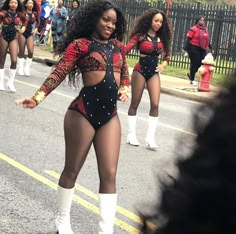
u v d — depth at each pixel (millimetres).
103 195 4152
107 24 4176
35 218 4805
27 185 5707
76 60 4180
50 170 6328
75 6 20484
